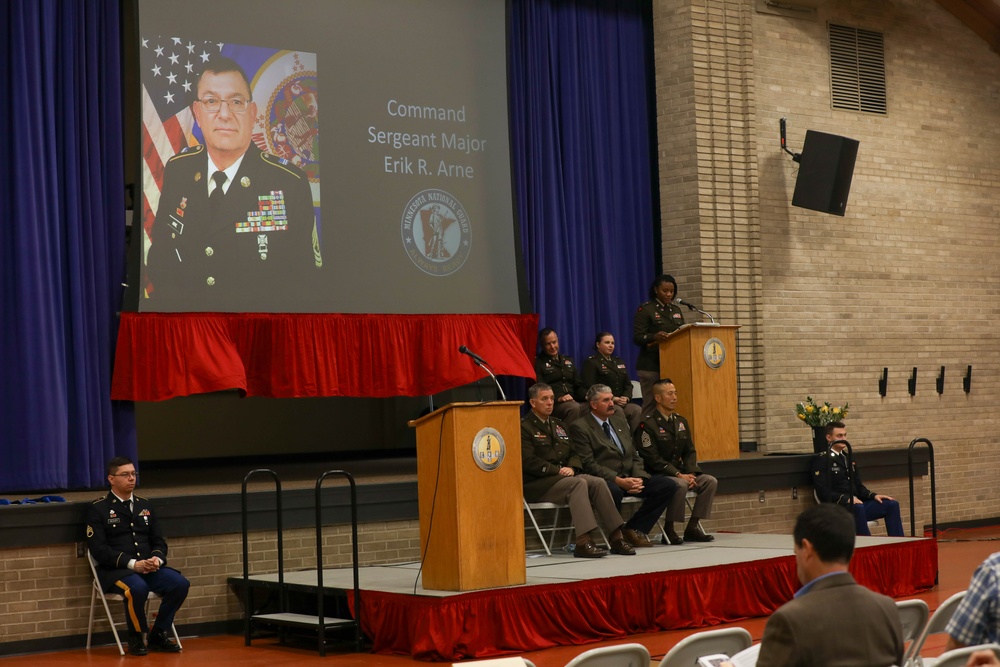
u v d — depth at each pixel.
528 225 11.41
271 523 8.11
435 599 6.64
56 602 7.33
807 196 12.22
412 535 8.73
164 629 7.33
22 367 8.54
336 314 9.98
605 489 8.59
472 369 10.52
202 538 7.87
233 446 14.19
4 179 8.69
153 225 9.20
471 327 10.69
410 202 10.49
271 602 7.80
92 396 8.91
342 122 10.19
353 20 10.30
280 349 9.70
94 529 7.25
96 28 9.18
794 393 12.42
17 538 7.20
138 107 9.22
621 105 12.14
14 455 8.50
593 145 11.88
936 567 9.10
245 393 9.54
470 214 10.84
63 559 7.37
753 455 11.12
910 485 10.52
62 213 8.94
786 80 12.69
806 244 12.66
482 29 11.07
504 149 11.13
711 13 12.19
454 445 6.89
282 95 9.88
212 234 9.45
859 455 10.98
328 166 10.08
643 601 7.51
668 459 9.33
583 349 11.64
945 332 13.64
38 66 8.80
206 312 9.37
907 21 13.65
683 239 12.05
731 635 4.14
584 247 11.73
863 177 13.15
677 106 12.12
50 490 8.57
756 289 12.21
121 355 9.01
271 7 9.89
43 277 8.67
